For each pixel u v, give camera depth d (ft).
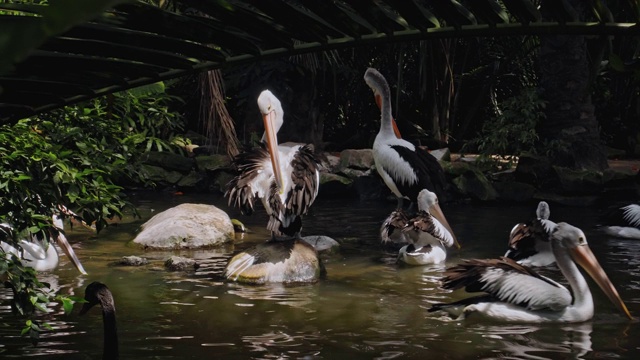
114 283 23.08
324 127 55.16
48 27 3.96
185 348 16.96
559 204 39.06
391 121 34.35
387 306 20.86
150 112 25.21
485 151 42.65
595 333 18.53
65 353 16.33
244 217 35.58
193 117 53.26
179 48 8.73
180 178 43.50
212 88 37.88
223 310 20.27
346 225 33.37
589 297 19.94
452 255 27.40
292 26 8.64
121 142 19.93
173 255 27.50
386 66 53.42
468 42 52.31
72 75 9.28
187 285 23.06
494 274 20.22
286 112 49.44
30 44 4.00
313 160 26.50
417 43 51.93
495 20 8.66
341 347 17.15
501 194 39.88
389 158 33.04
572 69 42.75
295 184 25.64
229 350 16.83
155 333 18.11
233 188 26.13
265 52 9.04
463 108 55.36
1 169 14.17
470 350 17.06
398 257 26.63
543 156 41.37
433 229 26.40
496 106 53.06
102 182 15.57
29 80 9.22
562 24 8.63
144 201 39.42
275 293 22.26
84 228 31.48
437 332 18.48
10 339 17.25
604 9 8.52
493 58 55.01
